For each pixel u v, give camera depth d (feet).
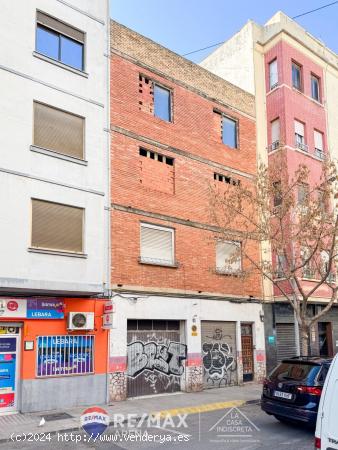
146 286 50.75
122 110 52.39
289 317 66.54
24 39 44.62
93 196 47.52
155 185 54.39
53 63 46.65
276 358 63.72
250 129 67.92
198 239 57.41
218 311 57.88
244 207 62.23
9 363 41.06
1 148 41.32
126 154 51.83
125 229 49.98
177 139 57.67
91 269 45.85
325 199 50.34
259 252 64.49
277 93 69.41
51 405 41.78
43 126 45.16
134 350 49.26
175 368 52.80
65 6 48.83
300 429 33.30
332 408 16.02
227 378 57.88
